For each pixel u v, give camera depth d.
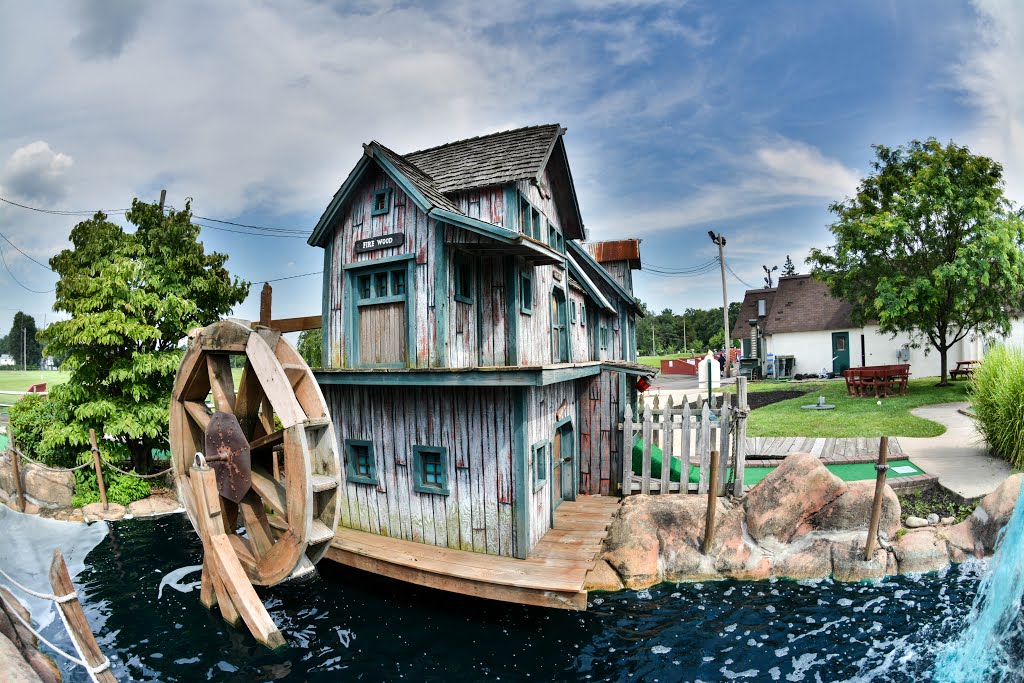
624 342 18.53
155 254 12.95
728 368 26.12
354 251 8.67
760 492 8.53
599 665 5.93
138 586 8.05
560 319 10.77
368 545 7.74
